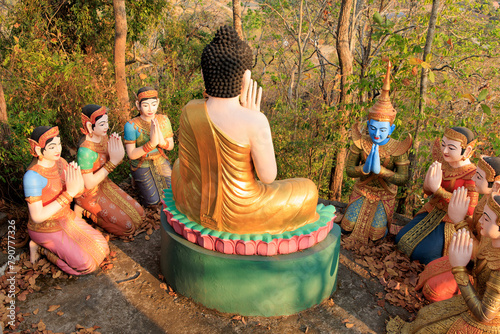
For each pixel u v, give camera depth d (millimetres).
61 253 3633
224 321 3268
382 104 3982
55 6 11180
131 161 5000
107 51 12078
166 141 4992
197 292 3387
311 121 6453
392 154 4160
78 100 6543
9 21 10188
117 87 7617
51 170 3496
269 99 10547
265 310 3299
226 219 3199
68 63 6824
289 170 6641
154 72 14047
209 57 2750
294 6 12266
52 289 3570
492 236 2488
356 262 4133
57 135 3393
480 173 3094
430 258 3941
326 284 3473
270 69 16078
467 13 9492
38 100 6242
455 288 3322
